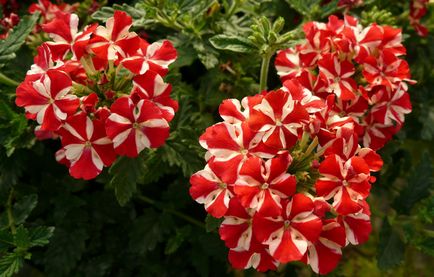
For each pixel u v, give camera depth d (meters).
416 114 0.35
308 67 0.27
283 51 0.27
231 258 0.23
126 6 0.29
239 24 0.31
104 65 0.24
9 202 0.30
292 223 0.21
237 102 0.23
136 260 0.33
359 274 0.37
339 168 0.22
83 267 0.32
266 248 0.22
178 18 0.30
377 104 0.26
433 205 0.29
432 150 0.41
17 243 0.27
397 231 0.30
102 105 0.24
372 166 0.23
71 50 0.24
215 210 0.22
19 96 0.23
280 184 0.21
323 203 0.22
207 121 0.31
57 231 0.31
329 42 0.26
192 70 0.35
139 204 0.35
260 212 0.21
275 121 0.22
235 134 0.22
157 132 0.23
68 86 0.23
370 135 0.27
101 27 0.24
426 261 0.38
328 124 0.23
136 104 0.23
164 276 0.33
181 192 0.32
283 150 0.22
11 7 0.32
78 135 0.23
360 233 0.23
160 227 0.32
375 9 0.31
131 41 0.24
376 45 0.26
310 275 0.36
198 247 0.32
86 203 0.32
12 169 0.30
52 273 0.31
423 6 0.33
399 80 0.26
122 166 0.25
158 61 0.24
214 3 0.30
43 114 0.23
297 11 0.33
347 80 0.26
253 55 0.31
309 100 0.23
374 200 0.40
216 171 0.22
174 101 0.24
